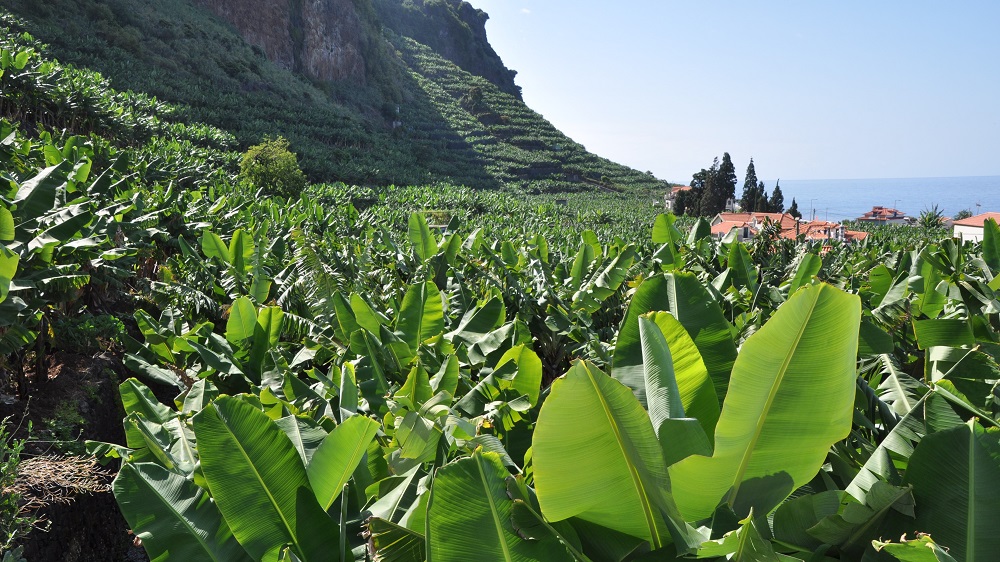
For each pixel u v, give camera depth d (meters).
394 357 5.56
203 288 9.04
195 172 26.55
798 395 2.35
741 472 2.46
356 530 3.05
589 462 2.28
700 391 3.02
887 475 2.69
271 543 2.84
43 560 4.73
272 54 134.00
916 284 6.64
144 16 102.69
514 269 9.38
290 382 4.72
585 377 2.20
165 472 3.04
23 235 6.60
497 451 3.37
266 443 2.91
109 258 8.10
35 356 6.75
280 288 8.55
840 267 10.01
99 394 7.13
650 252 11.67
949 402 2.93
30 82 26.42
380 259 10.22
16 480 4.05
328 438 3.00
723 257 10.79
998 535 2.24
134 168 18.86
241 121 90.19
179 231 12.32
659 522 2.41
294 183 47.88
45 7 84.56
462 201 76.19
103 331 7.66
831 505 2.53
